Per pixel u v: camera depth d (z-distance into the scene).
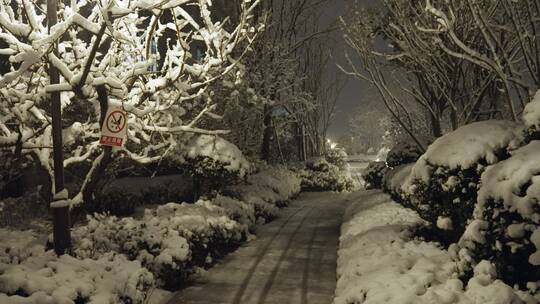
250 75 18.88
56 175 7.01
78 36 13.88
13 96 7.96
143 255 7.86
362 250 7.75
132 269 6.18
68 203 7.02
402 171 10.71
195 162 13.05
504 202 4.89
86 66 6.74
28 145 7.84
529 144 5.37
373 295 5.21
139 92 8.83
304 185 26.25
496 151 6.43
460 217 6.79
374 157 58.59
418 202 8.20
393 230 8.68
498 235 5.02
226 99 14.64
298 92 25.17
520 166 5.01
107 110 7.35
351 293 5.63
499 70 6.92
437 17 6.80
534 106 5.46
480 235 5.20
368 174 20.39
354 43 9.83
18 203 11.27
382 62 10.55
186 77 12.01
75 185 12.05
